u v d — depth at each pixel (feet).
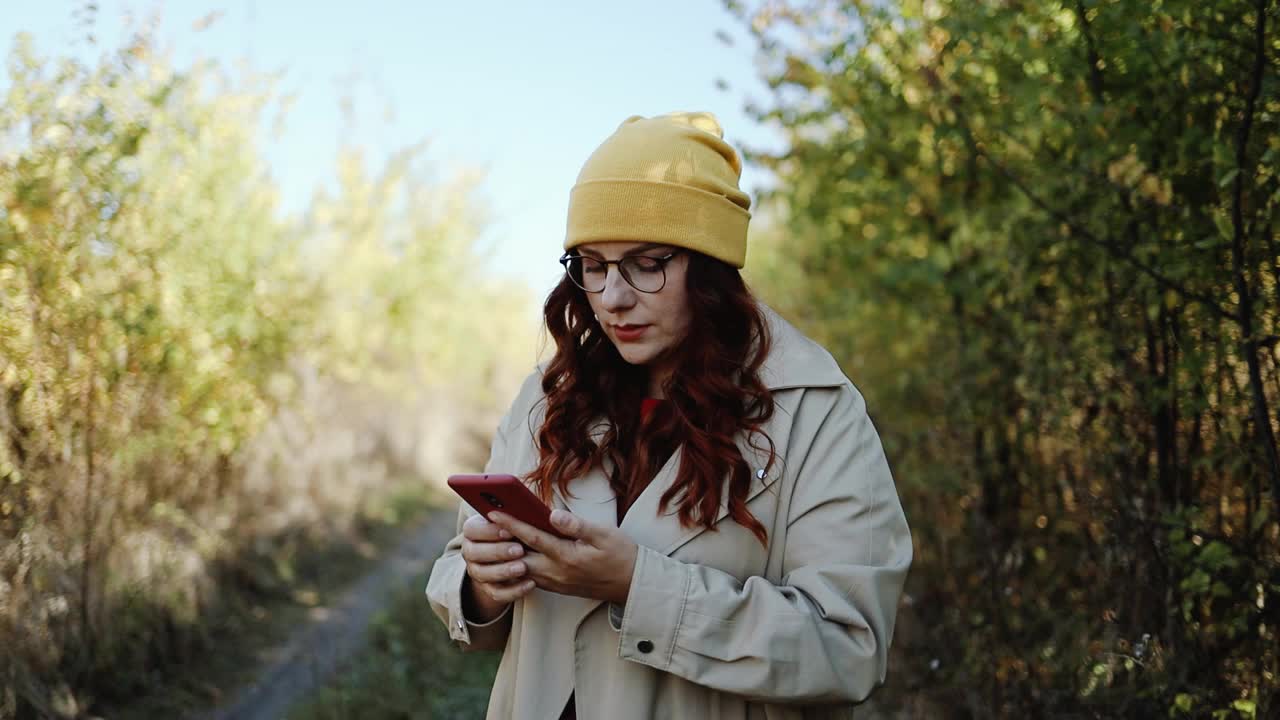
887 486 5.20
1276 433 8.21
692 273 5.27
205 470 18.49
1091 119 9.21
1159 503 9.04
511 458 5.98
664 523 5.15
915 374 14.52
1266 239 7.97
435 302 36.63
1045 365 10.52
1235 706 7.83
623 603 5.00
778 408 5.23
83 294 13.25
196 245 17.95
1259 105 7.98
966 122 11.68
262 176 21.50
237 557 19.42
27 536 12.33
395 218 32.30
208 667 15.74
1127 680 9.20
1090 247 9.84
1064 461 10.71
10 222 12.48
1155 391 8.96
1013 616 11.02
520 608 5.49
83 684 13.24
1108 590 9.93
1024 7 10.45
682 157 5.27
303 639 17.72
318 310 25.38
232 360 19.19
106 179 13.60
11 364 12.27
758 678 4.71
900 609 13.23
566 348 5.72
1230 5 7.89
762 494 5.13
